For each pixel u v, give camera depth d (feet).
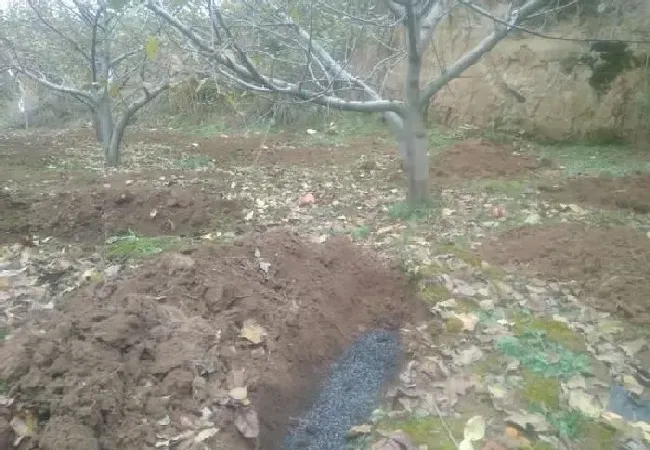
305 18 23.02
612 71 33.22
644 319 15.08
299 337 13.70
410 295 16.60
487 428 11.39
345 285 16.47
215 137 42.14
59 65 37.22
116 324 11.91
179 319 13.01
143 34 31.53
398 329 15.40
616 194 24.35
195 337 12.37
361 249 18.95
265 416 11.51
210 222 21.77
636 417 11.98
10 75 54.03
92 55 31.78
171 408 10.77
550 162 30.17
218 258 15.99
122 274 15.93
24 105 56.75
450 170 29.45
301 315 14.38
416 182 22.89
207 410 10.92
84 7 31.73
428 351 13.96
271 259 16.47
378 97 22.57
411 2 18.70
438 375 13.05
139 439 9.96
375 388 13.03
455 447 10.87
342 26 25.55
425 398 12.29
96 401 10.12
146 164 33.60
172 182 27.17
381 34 35.55
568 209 23.03
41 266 17.88
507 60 36.94
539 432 11.24
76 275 17.04
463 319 14.97
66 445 9.21
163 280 14.80
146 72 37.83
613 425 11.39
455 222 21.84
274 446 11.27
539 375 13.05
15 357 10.82
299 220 22.09
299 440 11.55
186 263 15.17
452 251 19.29
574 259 18.33
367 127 42.57
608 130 33.30
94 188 25.27
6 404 9.96
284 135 41.98
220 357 12.24
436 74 41.24
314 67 29.76
